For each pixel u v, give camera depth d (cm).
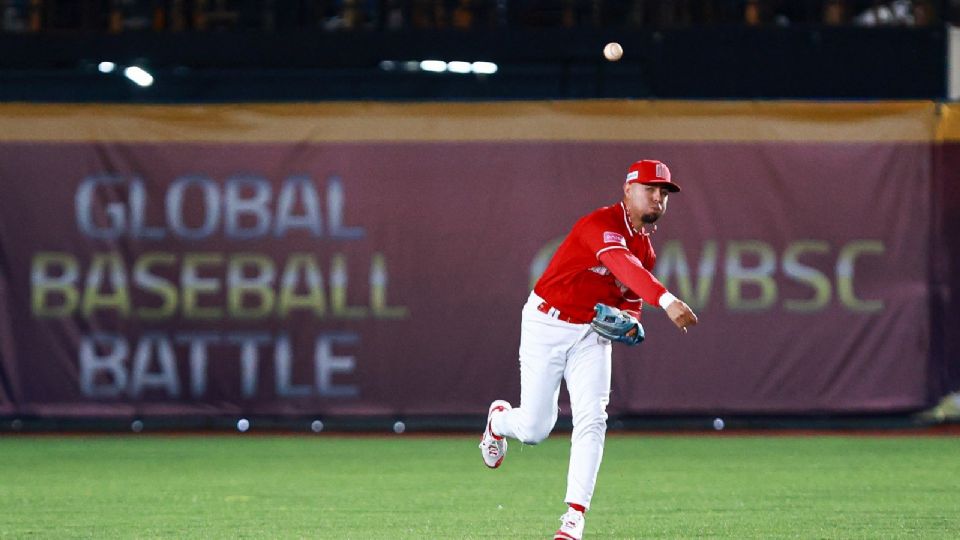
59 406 4631
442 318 4631
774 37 5816
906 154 4600
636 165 2219
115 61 5941
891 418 4672
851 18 6291
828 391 4603
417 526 2642
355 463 3822
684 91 5831
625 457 3931
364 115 4631
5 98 6481
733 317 4597
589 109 4594
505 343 4616
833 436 4497
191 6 6288
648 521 2703
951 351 4612
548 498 3077
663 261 4588
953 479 3409
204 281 4638
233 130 4634
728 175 4594
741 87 5819
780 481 3378
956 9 6150
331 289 4638
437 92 6438
